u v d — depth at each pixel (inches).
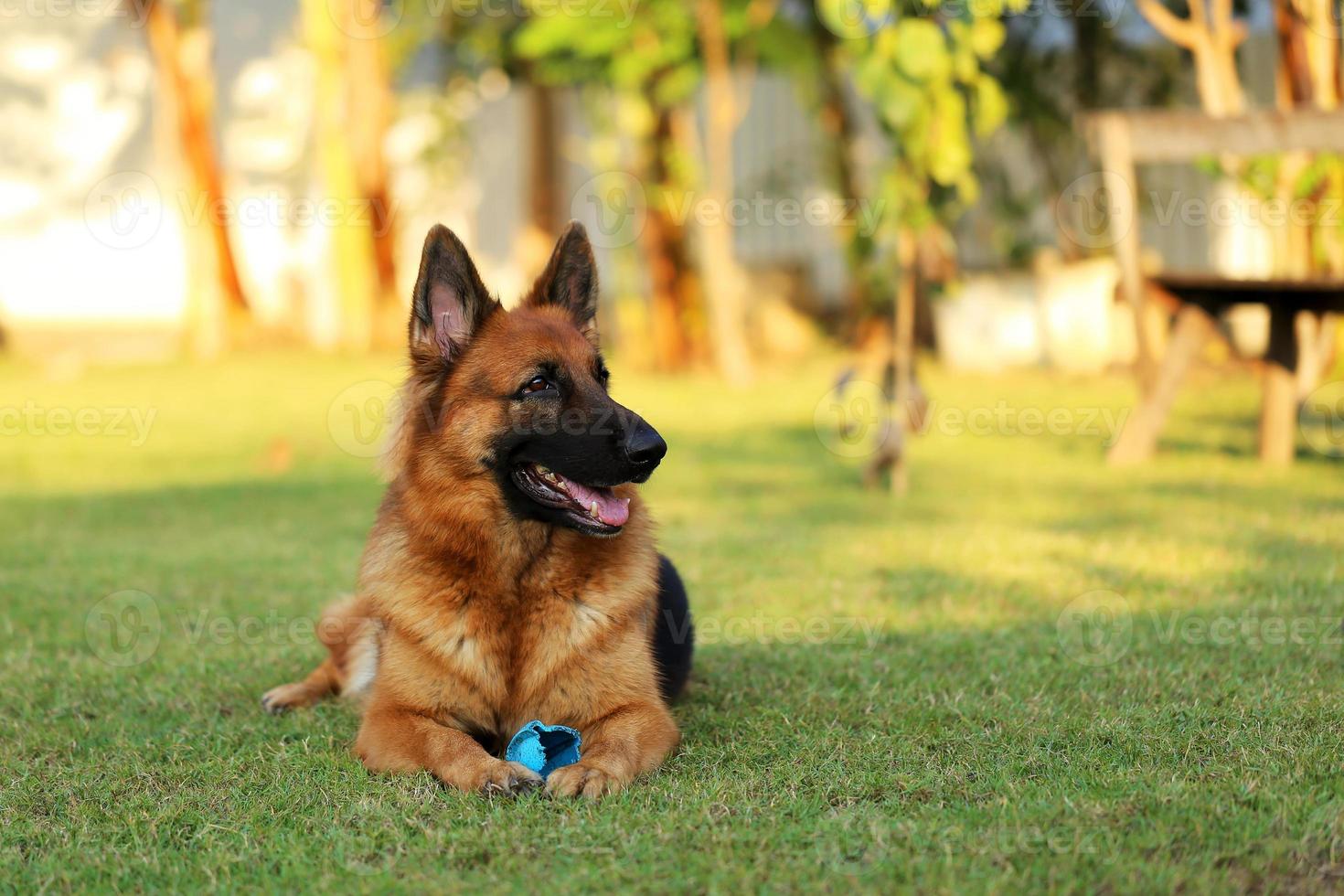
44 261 772.0
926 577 247.9
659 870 112.1
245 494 358.0
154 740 157.1
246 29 787.4
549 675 150.5
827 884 107.5
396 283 718.5
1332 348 404.8
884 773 137.3
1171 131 350.0
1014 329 612.7
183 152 673.6
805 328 744.3
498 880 111.3
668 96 575.2
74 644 208.4
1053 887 105.6
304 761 147.0
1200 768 135.9
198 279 678.5
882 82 319.3
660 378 622.2
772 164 774.5
